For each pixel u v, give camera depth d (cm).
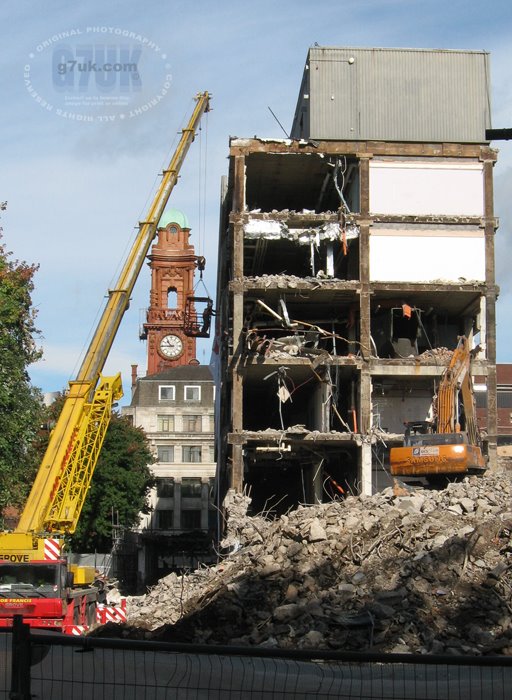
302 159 5181
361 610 2247
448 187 5156
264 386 5475
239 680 1009
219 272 5831
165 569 8488
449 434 3769
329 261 5122
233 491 4762
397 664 1020
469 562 2411
